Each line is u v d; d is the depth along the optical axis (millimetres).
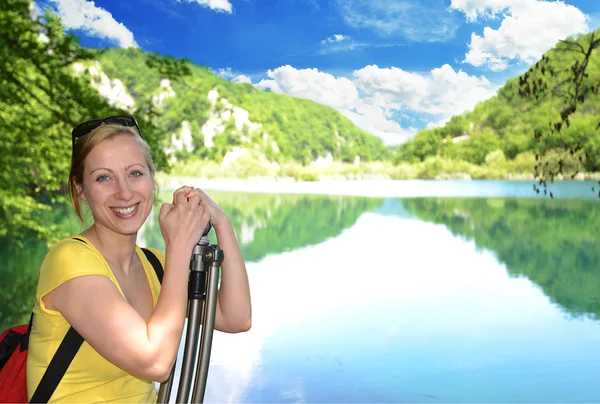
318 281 14969
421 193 30047
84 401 1369
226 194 30469
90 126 1440
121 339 1294
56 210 14836
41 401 1346
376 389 7328
